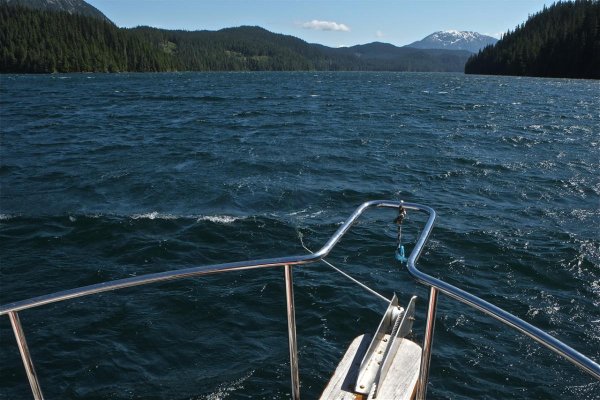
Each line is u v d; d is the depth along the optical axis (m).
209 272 3.01
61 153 23.75
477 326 9.11
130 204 15.77
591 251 12.15
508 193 17.16
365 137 28.28
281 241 12.87
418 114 39.72
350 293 10.16
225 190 17.11
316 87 80.00
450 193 17.16
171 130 31.58
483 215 14.80
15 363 8.13
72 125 33.81
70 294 2.84
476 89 72.81
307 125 33.47
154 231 13.45
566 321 9.34
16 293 10.33
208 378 7.80
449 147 25.14
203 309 9.60
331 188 17.47
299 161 21.64
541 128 31.56
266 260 3.07
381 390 3.18
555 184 18.23
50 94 60.41
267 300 9.92
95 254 12.14
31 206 15.59
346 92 67.00
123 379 7.77
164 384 7.68
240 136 28.91
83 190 17.31
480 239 12.84
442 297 10.08
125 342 8.64
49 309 9.62
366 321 9.28
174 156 22.89
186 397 7.43
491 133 29.61
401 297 10.14
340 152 23.75
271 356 8.29
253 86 82.56
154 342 8.63
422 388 2.84
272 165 20.89
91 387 7.61
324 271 11.09
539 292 10.34
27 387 7.64
